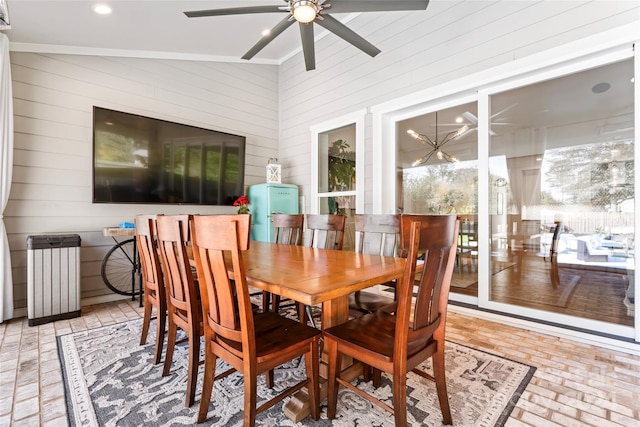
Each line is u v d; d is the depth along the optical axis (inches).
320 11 89.1
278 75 205.9
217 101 177.2
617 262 147.1
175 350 88.8
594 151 190.1
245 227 45.3
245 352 48.7
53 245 111.9
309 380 57.4
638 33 83.0
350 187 163.0
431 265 50.1
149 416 58.6
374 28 147.9
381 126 146.4
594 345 89.8
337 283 48.5
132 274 139.8
